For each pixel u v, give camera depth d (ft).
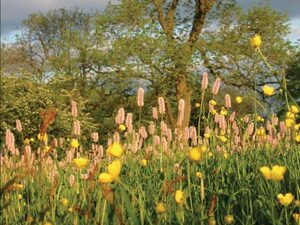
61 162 16.78
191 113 100.63
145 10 99.86
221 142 18.84
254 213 10.62
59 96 90.74
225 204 11.21
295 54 92.58
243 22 97.76
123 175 15.11
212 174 13.56
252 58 92.12
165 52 93.25
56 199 11.09
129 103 102.53
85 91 105.40
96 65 101.76
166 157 15.42
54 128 80.59
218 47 92.68
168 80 95.61
